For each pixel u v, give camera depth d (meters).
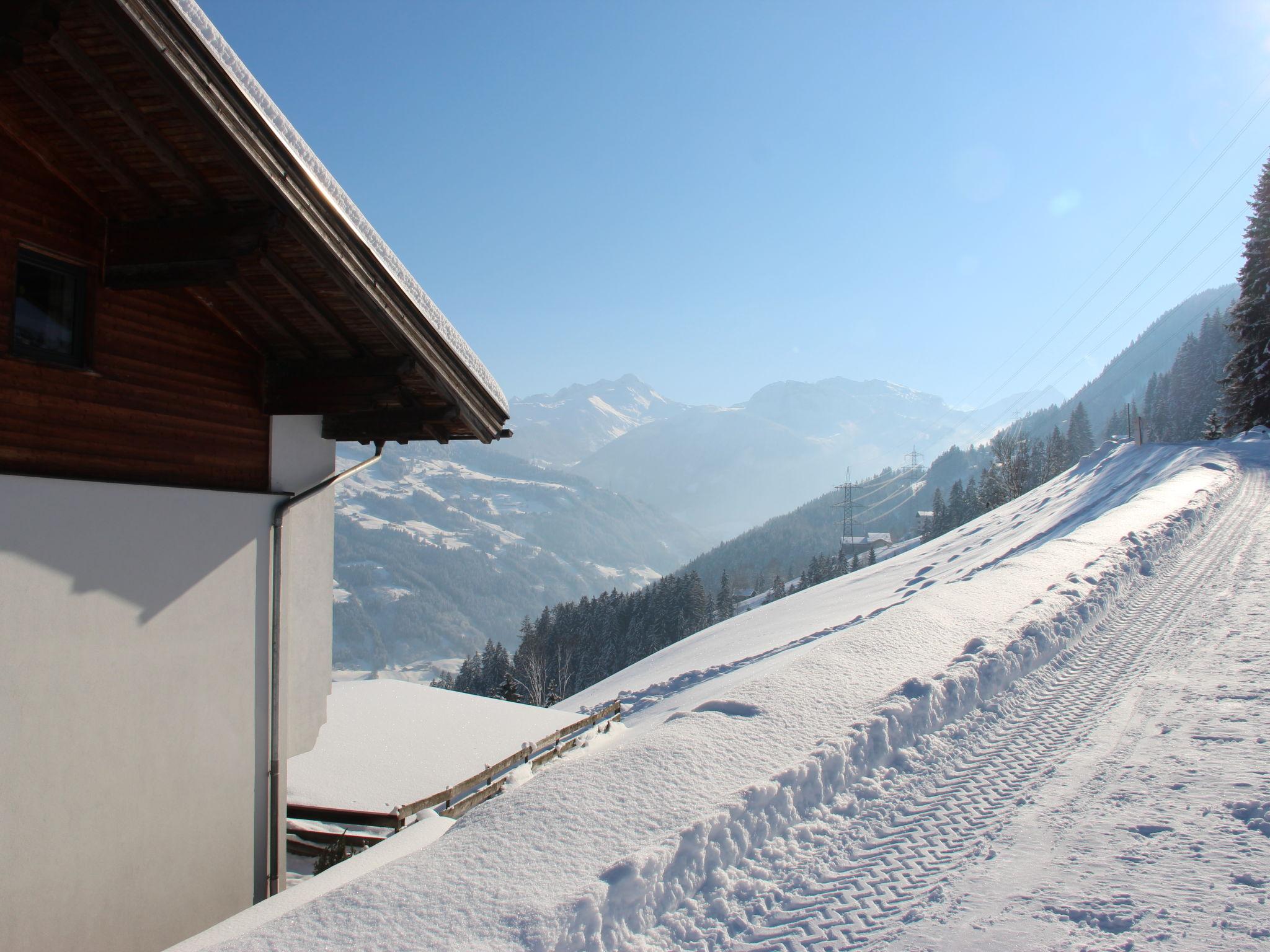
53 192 5.10
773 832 4.45
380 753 9.04
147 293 5.82
